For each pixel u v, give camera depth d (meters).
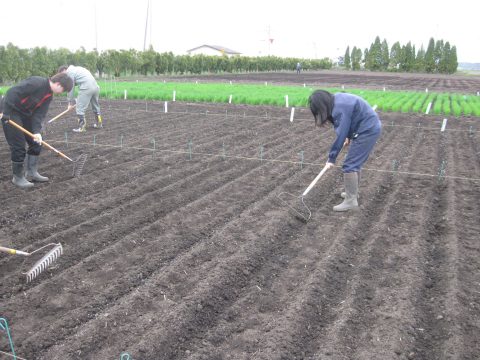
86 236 5.18
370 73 66.00
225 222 5.69
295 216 5.86
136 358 3.14
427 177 7.69
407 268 4.48
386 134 12.04
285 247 5.05
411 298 3.93
